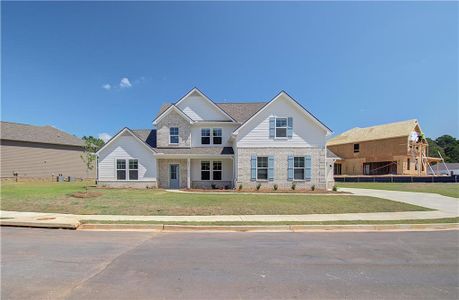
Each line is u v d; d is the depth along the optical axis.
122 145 24.78
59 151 40.75
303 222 10.91
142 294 4.61
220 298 4.50
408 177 36.56
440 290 4.93
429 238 8.97
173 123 25.61
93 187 24.36
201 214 12.42
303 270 5.86
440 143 100.19
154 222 10.66
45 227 10.29
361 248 7.66
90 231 9.79
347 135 53.72
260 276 5.48
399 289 4.94
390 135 45.12
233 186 24.20
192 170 25.39
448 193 21.84
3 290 4.73
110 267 5.92
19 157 36.16
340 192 21.39
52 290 4.73
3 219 10.96
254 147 22.97
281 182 22.78
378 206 14.55
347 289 4.91
